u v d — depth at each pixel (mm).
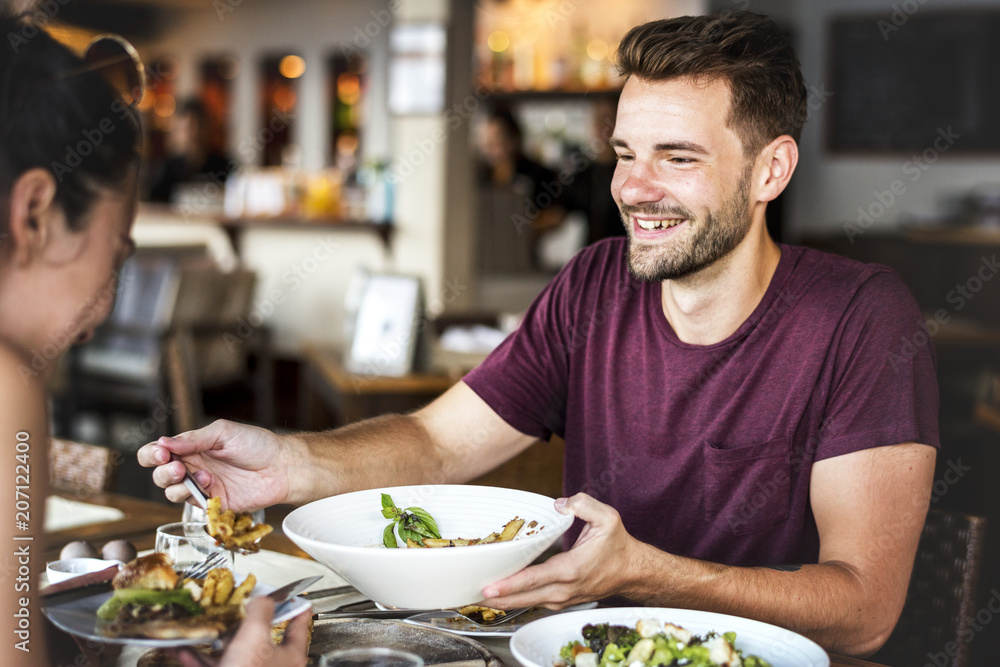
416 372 2775
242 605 768
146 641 704
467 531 1045
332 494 1190
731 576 990
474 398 1410
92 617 729
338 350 3123
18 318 638
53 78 640
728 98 1162
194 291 4512
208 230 6473
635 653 790
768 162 1226
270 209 6227
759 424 1262
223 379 4812
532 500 1048
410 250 5527
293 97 9008
